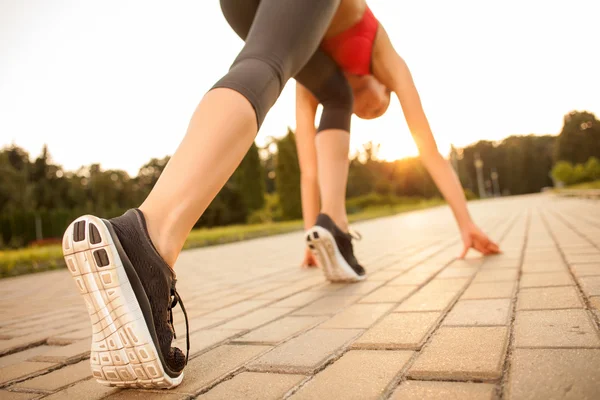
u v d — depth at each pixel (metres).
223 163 1.12
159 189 1.09
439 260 3.14
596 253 2.61
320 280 2.83
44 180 45.66
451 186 2.99
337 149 2.44
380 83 2.76
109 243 0.98
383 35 2.45
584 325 1.25
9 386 1.28
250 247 7.82
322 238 2.32
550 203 15.27
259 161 28.77
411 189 51.12
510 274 2.25
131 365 1.02
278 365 1.19
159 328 1.04
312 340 1.41
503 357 1.06
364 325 1.53
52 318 2.55
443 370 1.00
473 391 0.89
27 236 27.06
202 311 2.19
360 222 14.91
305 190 3.18
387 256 3.82
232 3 1.85
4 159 38.62
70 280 5.10
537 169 75.00
